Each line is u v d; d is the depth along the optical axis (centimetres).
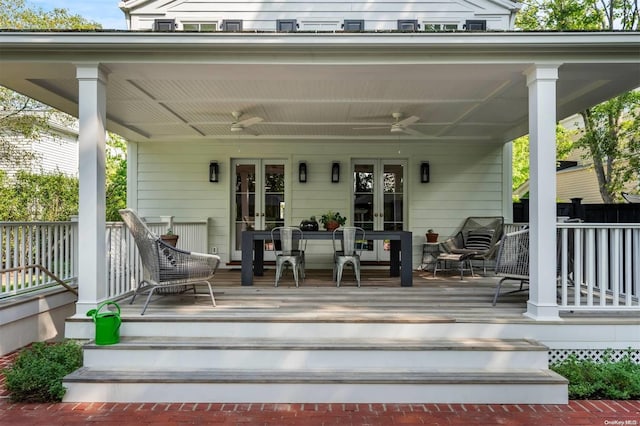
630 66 411
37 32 380
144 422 312
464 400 344
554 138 399
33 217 1034
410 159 830
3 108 1030
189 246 742
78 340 399
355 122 698
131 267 503
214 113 641
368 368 366
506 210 828
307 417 321
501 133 781
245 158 841
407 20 743
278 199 845
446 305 451
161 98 560
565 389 343
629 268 407
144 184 827
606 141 966
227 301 466
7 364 411
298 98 560
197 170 829
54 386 340
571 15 1073
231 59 405
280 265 561
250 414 325
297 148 832
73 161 1427
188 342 375
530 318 399
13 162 1070
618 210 718
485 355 367
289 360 367
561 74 436
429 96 551
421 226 830
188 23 746
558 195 1507
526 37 383
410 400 345
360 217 845
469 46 390
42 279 505
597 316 409
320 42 388
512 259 444
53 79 467
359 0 743
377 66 411
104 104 418
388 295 506
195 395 346
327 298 485
